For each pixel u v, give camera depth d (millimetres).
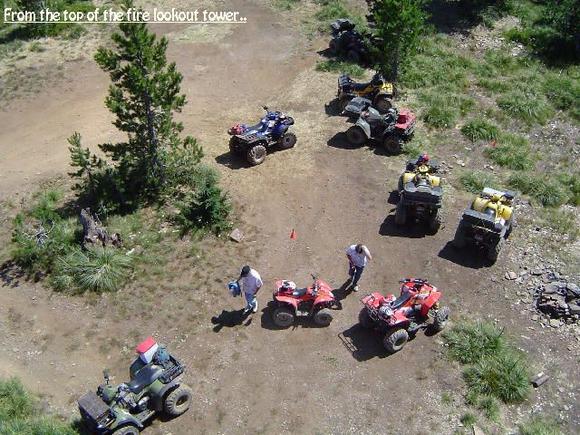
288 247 15008
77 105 21531
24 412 10992
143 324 12961
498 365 11789
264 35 26219
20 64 23891
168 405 10703
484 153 18625
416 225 15758
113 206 15820
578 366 12062
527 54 24828
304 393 11516
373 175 17594
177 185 16922
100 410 9742
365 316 12633
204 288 13789
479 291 13758
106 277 13805
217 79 22953
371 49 22938
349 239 15273
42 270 14344
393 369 11953
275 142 18375
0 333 12812
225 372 11898
